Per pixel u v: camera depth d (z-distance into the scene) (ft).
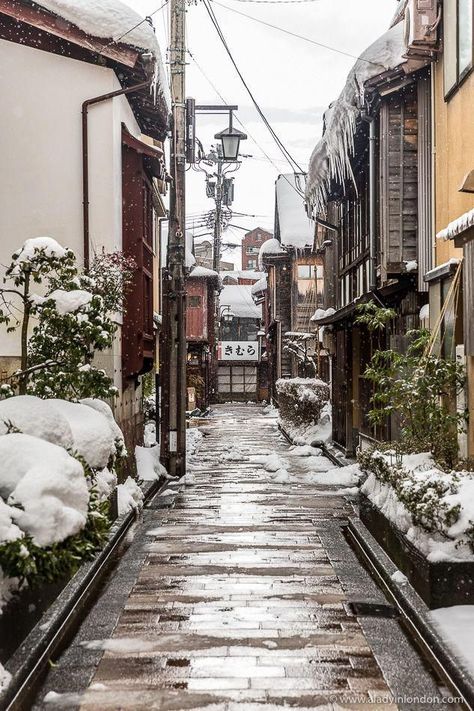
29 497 17.15
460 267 32.96
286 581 26.50
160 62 45.21
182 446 55.31
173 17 55.42
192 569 28.14
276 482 51.80
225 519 38.22
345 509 41.16
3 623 17.39
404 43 41.47
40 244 28.37
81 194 42.42
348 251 65.98
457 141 36.42
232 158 60.64
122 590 25.38
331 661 18.92
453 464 29.37
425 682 17.58
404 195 45.73
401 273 45.16
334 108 53.31
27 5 40.93
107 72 42.93
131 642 20.34
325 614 22.72
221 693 17.03
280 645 20.06
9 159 42.11
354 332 63.10
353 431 62.34
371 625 21.67
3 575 17.51
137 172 46.29
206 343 156.56
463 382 31.24
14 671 16.90
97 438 28.07
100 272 36.96
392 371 33.04
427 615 20.68
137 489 41.55
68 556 16.76
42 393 30.68
